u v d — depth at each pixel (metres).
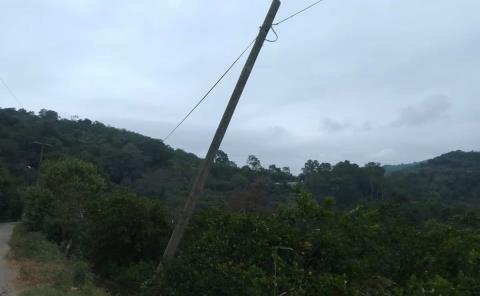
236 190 26.19
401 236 8.77
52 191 31.50
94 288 11.86
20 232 29.19
